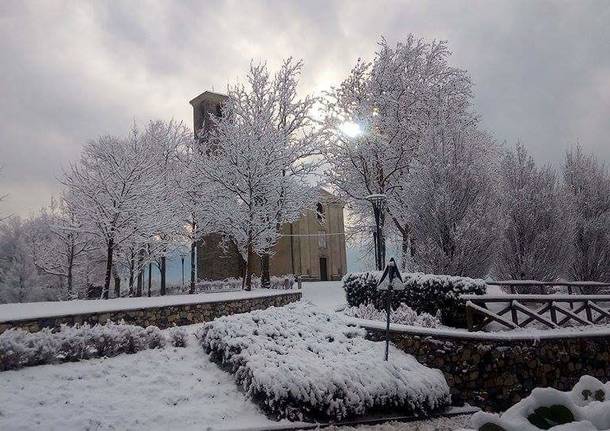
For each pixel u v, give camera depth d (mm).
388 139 25750
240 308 18172
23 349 8750
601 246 19562
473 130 21500
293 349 9852
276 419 7797
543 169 18078
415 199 16141
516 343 10195
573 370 10391
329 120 27312
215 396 8539
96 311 12422
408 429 8078
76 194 22562
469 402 9797
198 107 45906
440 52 26812
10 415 6848
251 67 28281
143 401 7965
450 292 12086
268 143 26109
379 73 26516
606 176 20969
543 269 16750
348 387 8438
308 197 29203
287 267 42406
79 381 8422
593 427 3010
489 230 14984
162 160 29109
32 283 32906
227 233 29156
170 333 11258
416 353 10484
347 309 14938
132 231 22188
